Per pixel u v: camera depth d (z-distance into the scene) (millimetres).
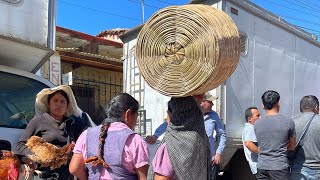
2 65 3891
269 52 6789
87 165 2328
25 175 2836
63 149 2963
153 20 2189
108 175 2252
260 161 4055
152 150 3812
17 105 3521
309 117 3906
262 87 6578
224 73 2078
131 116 2430
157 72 2180
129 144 2273
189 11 2072
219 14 2119
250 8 6297
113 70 12000
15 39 3281
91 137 2361
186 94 2082
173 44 2125
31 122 3098
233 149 5879
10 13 3287
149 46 2213
